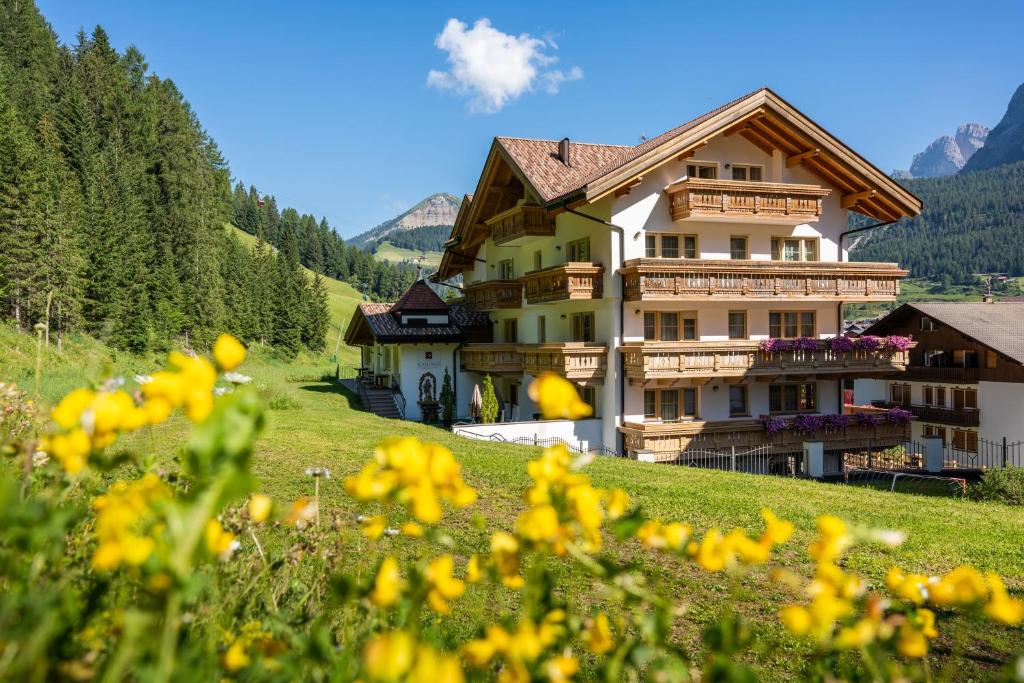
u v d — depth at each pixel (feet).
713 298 79.71
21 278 121.70
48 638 5.32
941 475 86.17
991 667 21.36
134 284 167.94
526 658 6.11
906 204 86.33
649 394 83.46
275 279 283.18
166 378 5.35
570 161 96.37
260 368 201.46
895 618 6.46
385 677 4.03
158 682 4.65
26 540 5.50
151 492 5.80
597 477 51.06
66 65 258.37
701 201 79.30
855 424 87.56
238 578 9.16
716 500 43.93
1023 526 40.73
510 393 106.32
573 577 25.88
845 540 6.03
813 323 88.84
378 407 110.11
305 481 41.19
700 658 20.93
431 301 110.52
